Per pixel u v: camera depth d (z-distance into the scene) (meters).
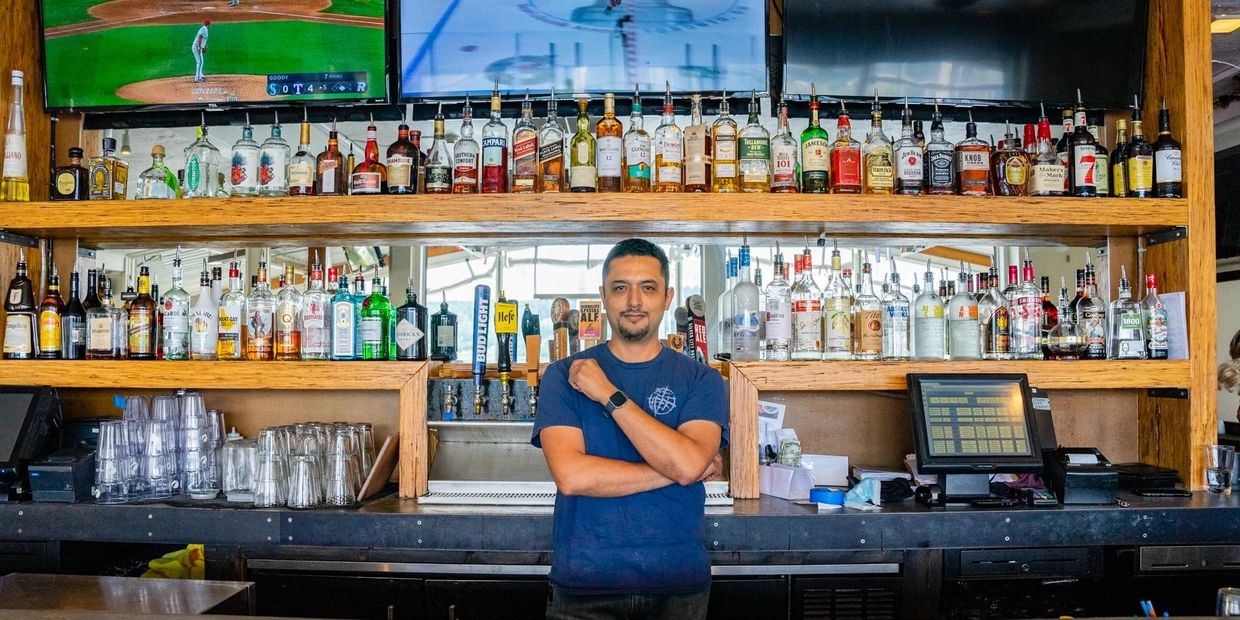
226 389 2.50
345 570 2.02
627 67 2.35
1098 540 1.97
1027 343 2.34
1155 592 2.06
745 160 2.24
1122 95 2.40
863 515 1.96
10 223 2.26
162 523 2.04
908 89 2.35
